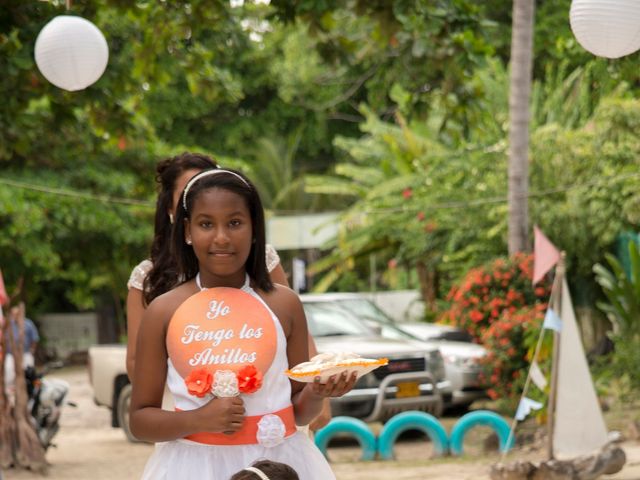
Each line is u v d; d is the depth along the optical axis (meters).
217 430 3.42
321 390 3.42
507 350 13.52
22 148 10.39
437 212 18.39
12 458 11.33
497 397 13.67
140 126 16.72
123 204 23.30
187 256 3.75
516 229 14.73
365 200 20.80
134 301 4.62
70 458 12.56
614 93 16.14
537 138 16.95
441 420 14.27
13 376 11.88
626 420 12.83
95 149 11.84
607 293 14.07
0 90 9.62
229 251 3.53
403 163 21.80
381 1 9.30
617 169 16.05
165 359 3.64
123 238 23.52
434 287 22.25
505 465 9.06
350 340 13.09
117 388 14.11
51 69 6.62
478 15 9.36
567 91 21.12
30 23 9.02
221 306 3.58
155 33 10.38
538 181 16.83
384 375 12.42
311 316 13.77
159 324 3.62
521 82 14.48
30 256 22.31
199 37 12.06
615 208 16.05
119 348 14.20
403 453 11.87
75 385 23.28
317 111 32.66
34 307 33.06
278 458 3.59
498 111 19.27
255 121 34.72
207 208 3.52
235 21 10.76
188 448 3.56
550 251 9.58
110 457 12.60
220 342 3.53
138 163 23.33
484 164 18.31
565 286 9.51
